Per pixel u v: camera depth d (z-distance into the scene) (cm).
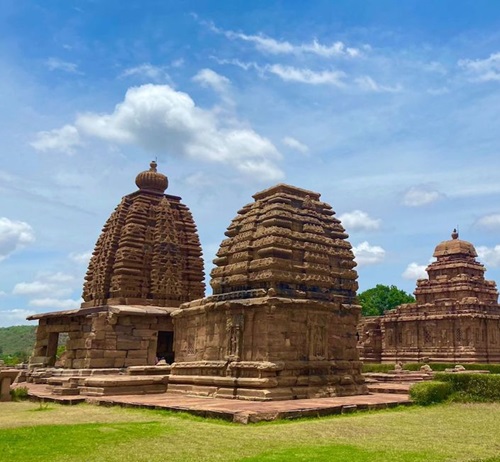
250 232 2731
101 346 3550
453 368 5309
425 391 2412
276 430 1583
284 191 2823
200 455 1220
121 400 2305
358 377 2741
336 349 2681
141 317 3719
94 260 4397
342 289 2798
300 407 1969
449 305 6706
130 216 4250
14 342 16400
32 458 1183
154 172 4550
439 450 1302
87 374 3350
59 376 3453
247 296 2562
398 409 2223
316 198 2988
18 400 2595
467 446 1362
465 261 7069
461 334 6475
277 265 2528
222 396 2442
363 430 1609
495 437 1508
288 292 2522
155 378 2797
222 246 2884
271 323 2417
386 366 5744
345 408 2050
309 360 2522
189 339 3025
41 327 4334
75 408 2202
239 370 2469
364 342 7781
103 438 1423
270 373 2350
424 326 6906
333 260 2822
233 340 2541
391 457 1205
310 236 2727
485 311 6656
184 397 2508
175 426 1645
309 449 1285
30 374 3741
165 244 4253
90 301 4231
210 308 2709
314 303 2566
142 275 4119
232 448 1302
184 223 4528
